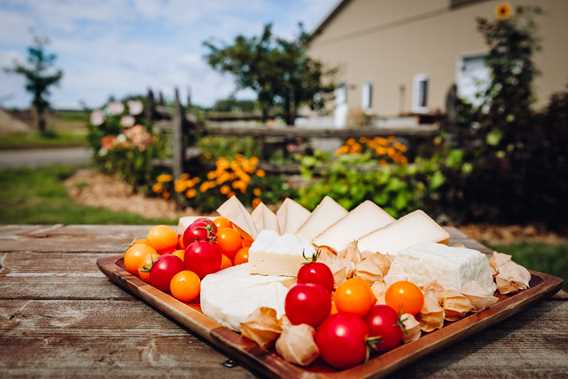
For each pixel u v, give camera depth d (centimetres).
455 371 106
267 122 834
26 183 826
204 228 158
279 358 98
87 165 1148
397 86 1402
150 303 138
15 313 134
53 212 566
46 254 196
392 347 105
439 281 131
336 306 114
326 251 142
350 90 1634
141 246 153
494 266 157
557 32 923
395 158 574
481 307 126
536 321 134
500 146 500
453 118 510
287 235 150
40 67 2370
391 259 145
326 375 91
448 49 1204
